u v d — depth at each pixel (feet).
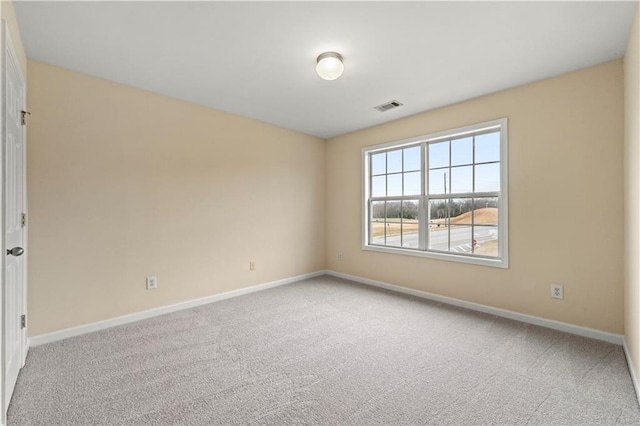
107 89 8.71
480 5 5.60
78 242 8.19
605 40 6.73
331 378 6.15
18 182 6.37
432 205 11.65
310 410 5.18
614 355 6.98
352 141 14.33
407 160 12.40
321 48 7.12
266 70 8.22
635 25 5.70
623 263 7.45
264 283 12.85
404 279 12.31
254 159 12.50
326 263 15.65
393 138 12.64
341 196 14.85
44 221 7.64
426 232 11.76
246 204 12.21
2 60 4.72
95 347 7.43
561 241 8.42
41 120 7.62
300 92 9.72
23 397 5.45
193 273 10.59
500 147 9.59
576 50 7.16
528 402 5.35
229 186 11.66
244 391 5.71
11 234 5.73
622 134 7.47
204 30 6.40
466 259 10.40
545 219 8.68
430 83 9.01
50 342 7.67
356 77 8.63
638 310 5.58
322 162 15.46
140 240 9.35
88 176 8.37
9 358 5.43
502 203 9.55
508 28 6.31
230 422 4.89
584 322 8.06
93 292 8.45
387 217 13.17
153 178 9.64
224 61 7.73
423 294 11.63
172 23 6.16
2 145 4.68
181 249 10.28
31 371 6.31
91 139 8.43
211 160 11.12
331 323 9.04
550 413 5.06
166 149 9.95
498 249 9.81
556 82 8.46
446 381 6.01
